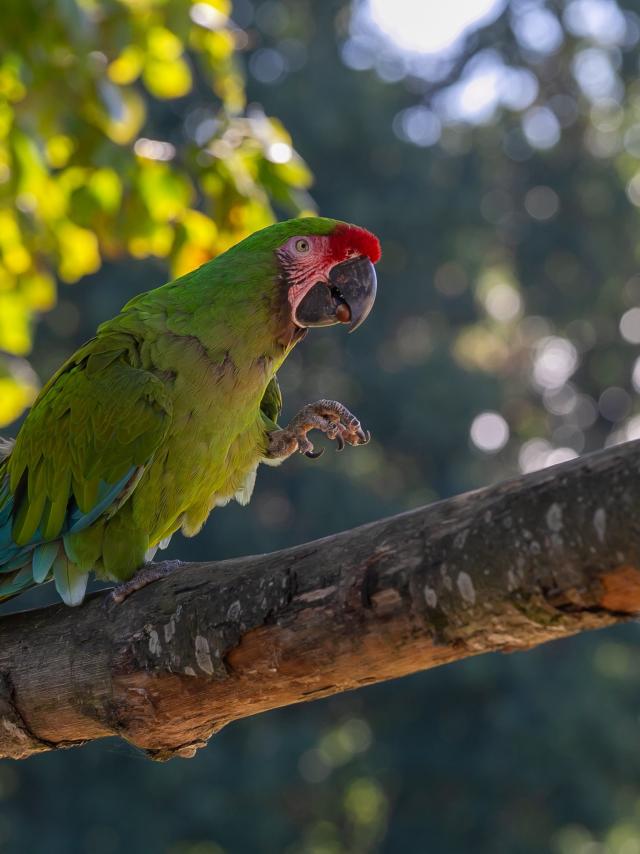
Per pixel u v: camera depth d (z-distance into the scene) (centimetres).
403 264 2289
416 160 2241
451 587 292
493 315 2536
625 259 2522
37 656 368
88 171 612
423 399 2131
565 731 1878
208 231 618
